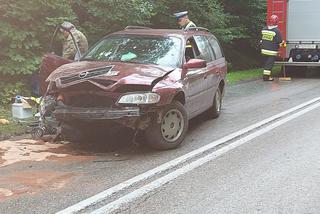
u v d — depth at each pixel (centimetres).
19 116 908
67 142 786
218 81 1006
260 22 2344
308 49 1798
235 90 1500
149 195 548
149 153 732
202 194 550
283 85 1638
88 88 702
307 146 774
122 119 684
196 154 725
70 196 544
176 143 758
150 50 829
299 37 1803
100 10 1400
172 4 1786
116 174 625
